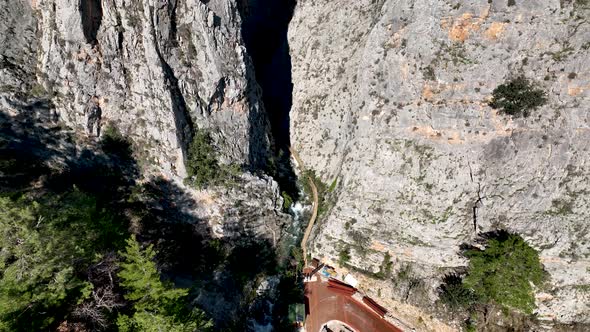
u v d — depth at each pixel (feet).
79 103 131.13
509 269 124.06
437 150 135.74
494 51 122.62
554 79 119.55
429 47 128.77
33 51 127.44
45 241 85.97
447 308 139.85
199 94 145.28
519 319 134.00
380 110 142.10
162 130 138.51
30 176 124.57
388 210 146.00
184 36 137.39
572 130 121.08
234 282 149.48
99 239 106.83
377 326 146.51
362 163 148.56
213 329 129.80
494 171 131.23
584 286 130.82
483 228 135.95
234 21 149.89
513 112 124.06
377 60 141.59
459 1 121.90
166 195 148.46
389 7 139.23
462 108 129.49
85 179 135.54
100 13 122.93
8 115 124.57
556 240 129.08
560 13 114.83
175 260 143.13
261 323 147.33
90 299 99.60
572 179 125.08
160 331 88.89
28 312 85.30
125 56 130.41
